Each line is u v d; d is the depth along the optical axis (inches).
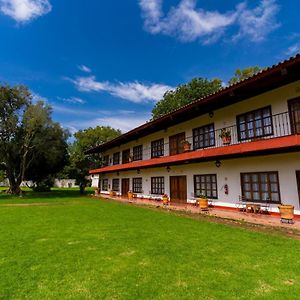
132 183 1061.1
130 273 207.2
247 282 189.3
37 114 1201.4
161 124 796.0
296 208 449.1
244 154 506.3
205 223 435.8
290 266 221.3
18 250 271.7
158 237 330.6
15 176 1386.6
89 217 519.2
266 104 515.5
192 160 635.5
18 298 166.6
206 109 635.5
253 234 344.5
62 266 223.5
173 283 188.2
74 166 1406.3
